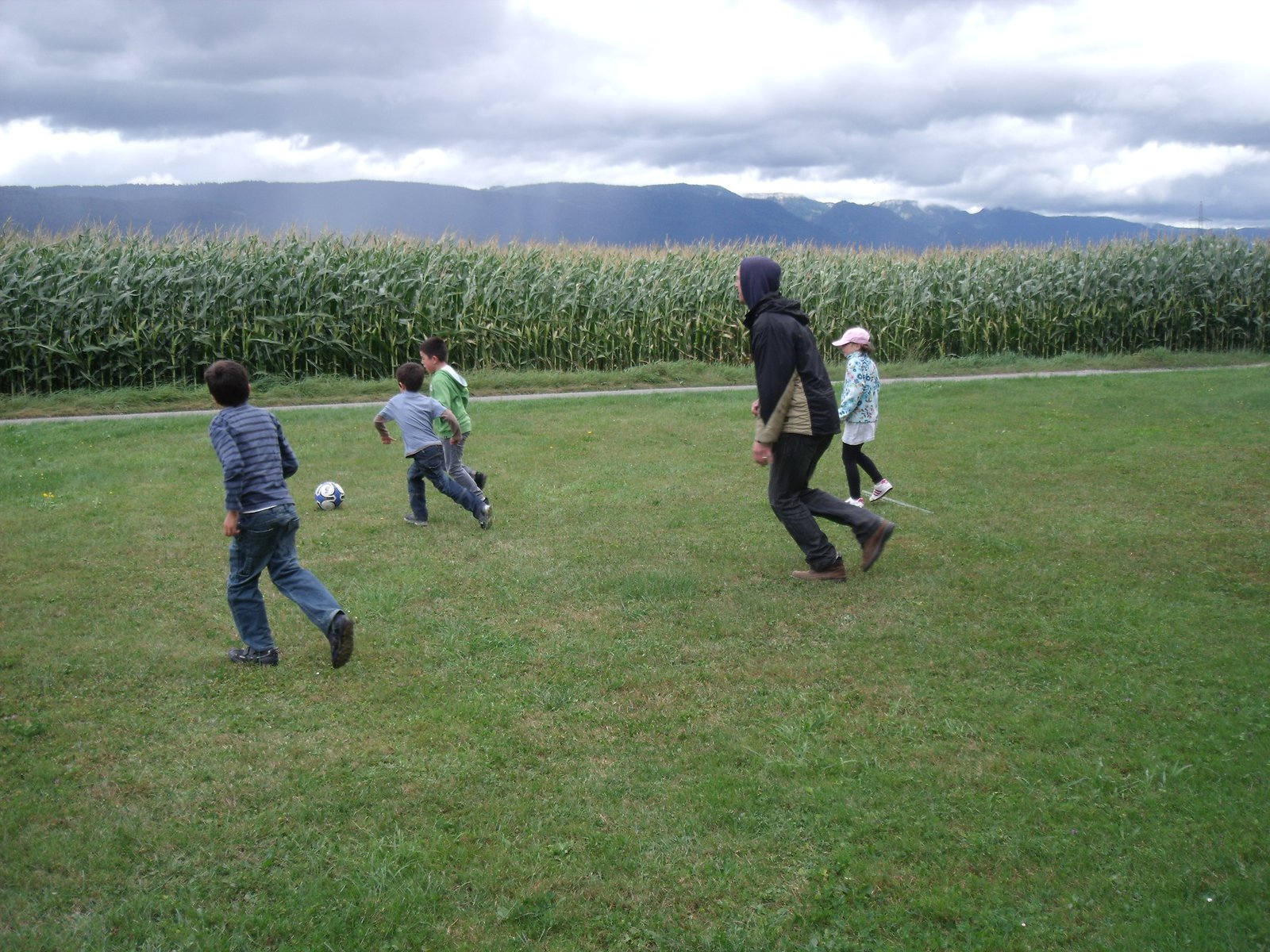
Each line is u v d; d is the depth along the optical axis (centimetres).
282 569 468
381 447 1064
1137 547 648
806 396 562
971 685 438
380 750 383
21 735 392
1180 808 333
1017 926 275
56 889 294
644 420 1248
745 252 2211
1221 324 2244
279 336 1700
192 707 423
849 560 636
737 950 268
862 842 319
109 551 655
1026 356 2144
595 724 406
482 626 519
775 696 432
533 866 306
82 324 1580
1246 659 460
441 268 1858
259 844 319
